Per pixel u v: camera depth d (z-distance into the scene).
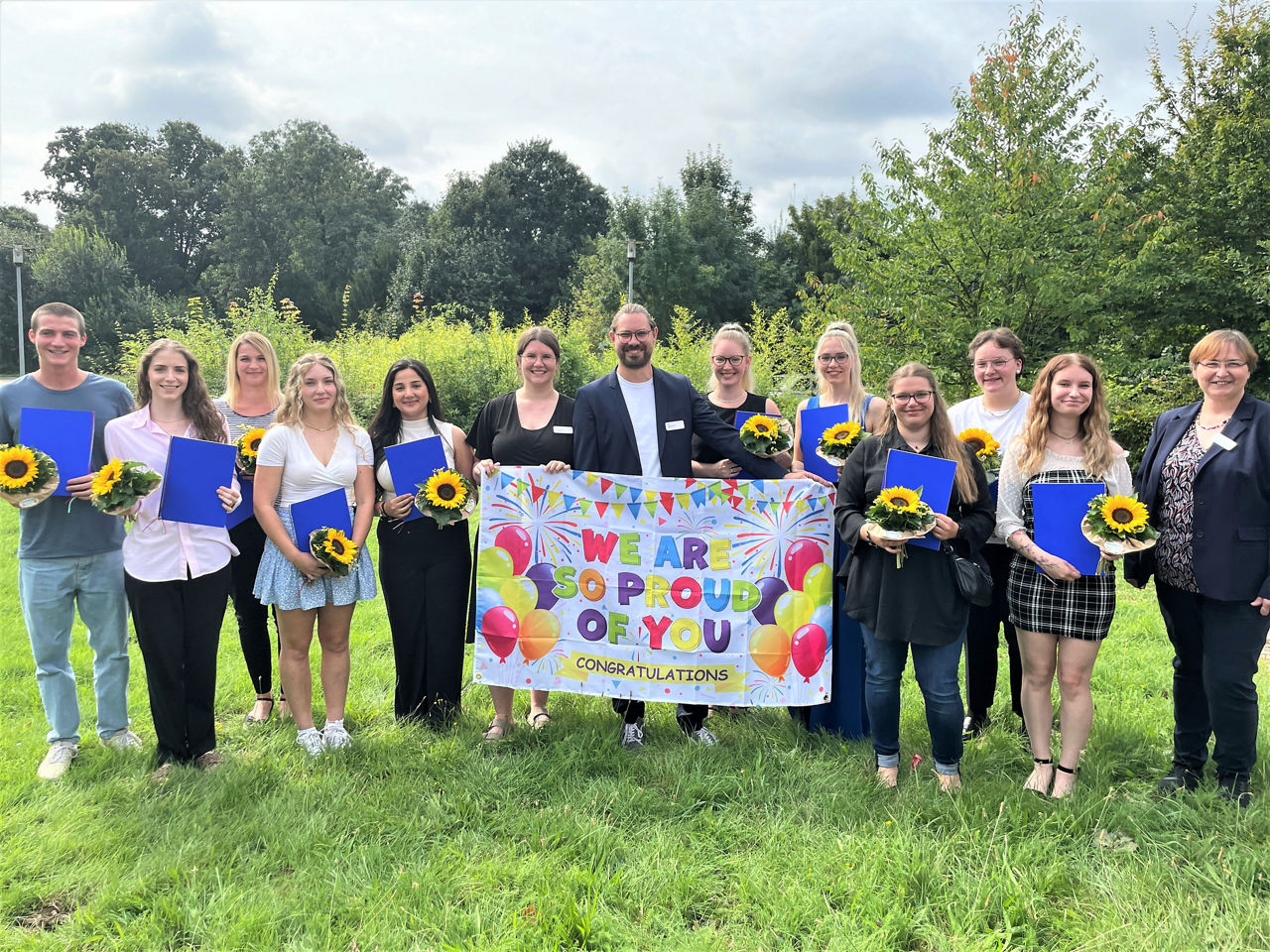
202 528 3.89
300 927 2.76
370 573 4.18
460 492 4.15
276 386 4.88
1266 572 3.37
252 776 3.75
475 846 3.23
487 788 3.68
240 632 4.56
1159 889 2.89
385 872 3.06
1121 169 11.03
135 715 4.63
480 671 4.35
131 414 4.02
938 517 3.42
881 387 11.46
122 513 3.62
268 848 3.20
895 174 11.11
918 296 10.89
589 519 4.35
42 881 3.00
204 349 14.49
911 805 3.47
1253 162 12.87
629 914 2.85
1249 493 3.39
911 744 4.20
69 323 3.99
